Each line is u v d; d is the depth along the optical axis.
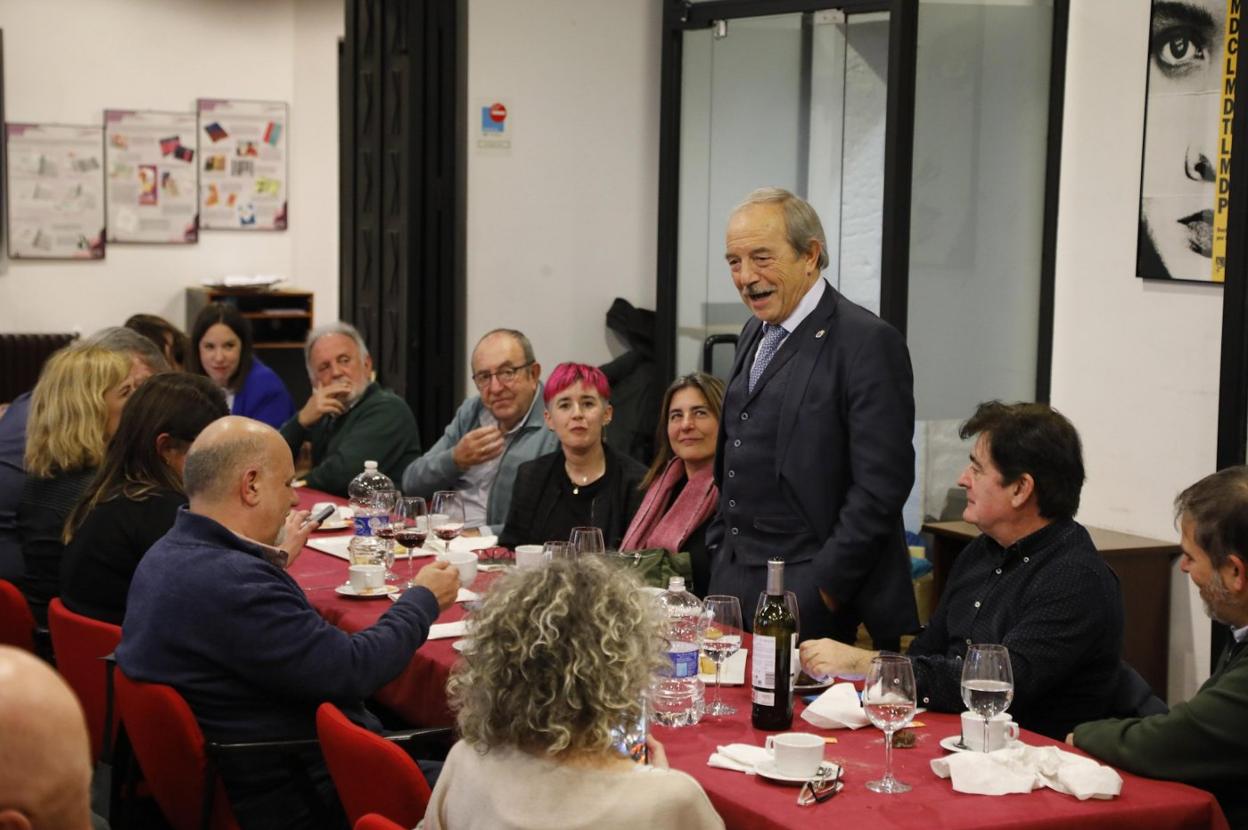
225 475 2.73
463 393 6.21
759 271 3.25
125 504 3.29
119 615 3.30
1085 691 2.69
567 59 6.16
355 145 6.72
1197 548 2.41
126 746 2.83
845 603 3.25
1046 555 2.71
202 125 9.08
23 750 1.11
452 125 6.06
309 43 9.26
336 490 5.07
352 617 3.26
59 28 8.65
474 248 6.14
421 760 2.86
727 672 2.82
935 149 4.90
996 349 5.05
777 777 2.20
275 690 2.67
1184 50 4.36
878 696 2.21
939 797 2.16
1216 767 2.28
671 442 3.77
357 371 5.18
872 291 5.28
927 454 5.06
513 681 1.78
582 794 1.75
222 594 2.64
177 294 9.14
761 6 5.54
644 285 6.38
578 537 3.21
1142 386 4.59
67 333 8.69
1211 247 4.29
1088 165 4.79
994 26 4.89
